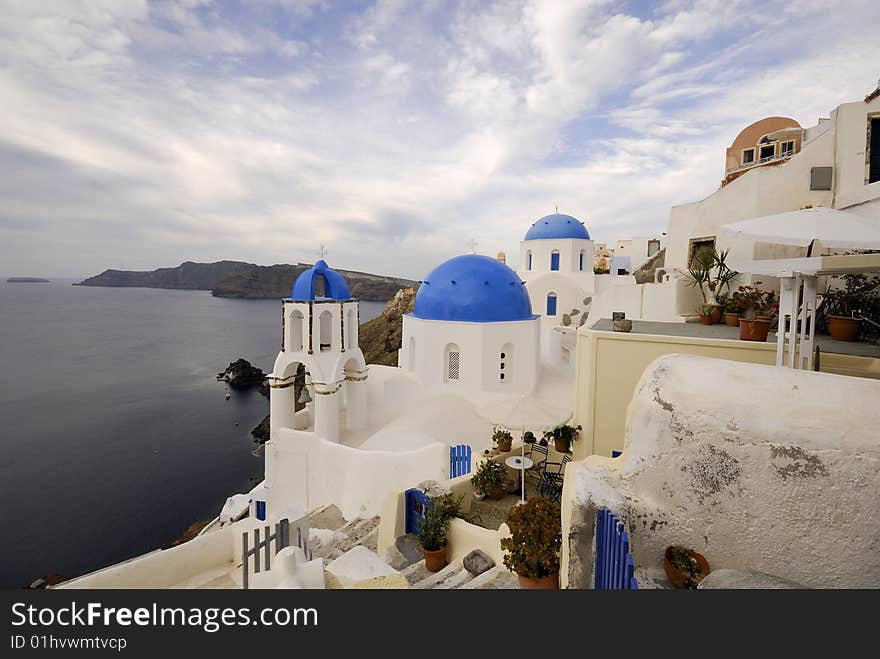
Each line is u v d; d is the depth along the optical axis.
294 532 6.44
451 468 11.91
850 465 3.18
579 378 10.22
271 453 15.45
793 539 3.40
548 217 35.94
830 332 9.89
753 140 18.98
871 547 3.09
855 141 12.10
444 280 18.53
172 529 29.61
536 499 6.52
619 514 4.09
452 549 7.93
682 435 3.98
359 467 13.22
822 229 5.65
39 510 31.80
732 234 6.27
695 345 8.78
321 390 15.09
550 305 32.47
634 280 30.25
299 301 15.36
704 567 3.65
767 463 3.52
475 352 16.92
